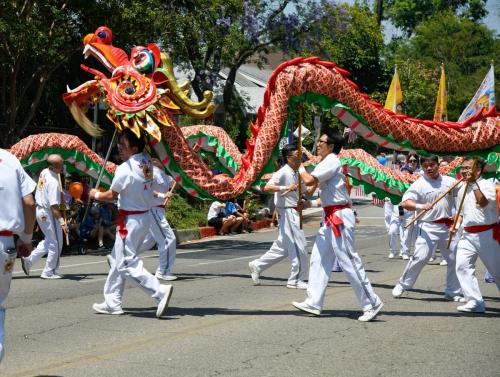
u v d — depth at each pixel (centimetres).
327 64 1036
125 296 1066
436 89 4416
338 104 1030
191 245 1947
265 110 1078
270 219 2572
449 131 1055
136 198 888
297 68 1033
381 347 750
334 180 875
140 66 1068
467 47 5244
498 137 1062
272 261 1194
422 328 844
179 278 1288
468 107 1096
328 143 874
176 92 1080
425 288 1168
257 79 4503
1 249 590
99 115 2364
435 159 1029
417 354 722
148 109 1055
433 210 1036
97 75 1084
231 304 1008
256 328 840
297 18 2747
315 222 2700
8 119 2084
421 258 1046
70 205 1683
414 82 4312
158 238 1263
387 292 1127
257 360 698
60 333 818
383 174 1425
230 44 2505
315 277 904
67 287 1170
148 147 1101
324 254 899
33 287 1167
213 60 2738
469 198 941
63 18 1842
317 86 1022
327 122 3481
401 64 4344
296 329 834
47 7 1880
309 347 748
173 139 1099
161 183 1264
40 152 1592
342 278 1281
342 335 805
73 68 2423
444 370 665
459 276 953
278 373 654
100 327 848
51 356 717
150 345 758
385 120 1036
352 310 957
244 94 3325
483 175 1223
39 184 1259
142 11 1939
